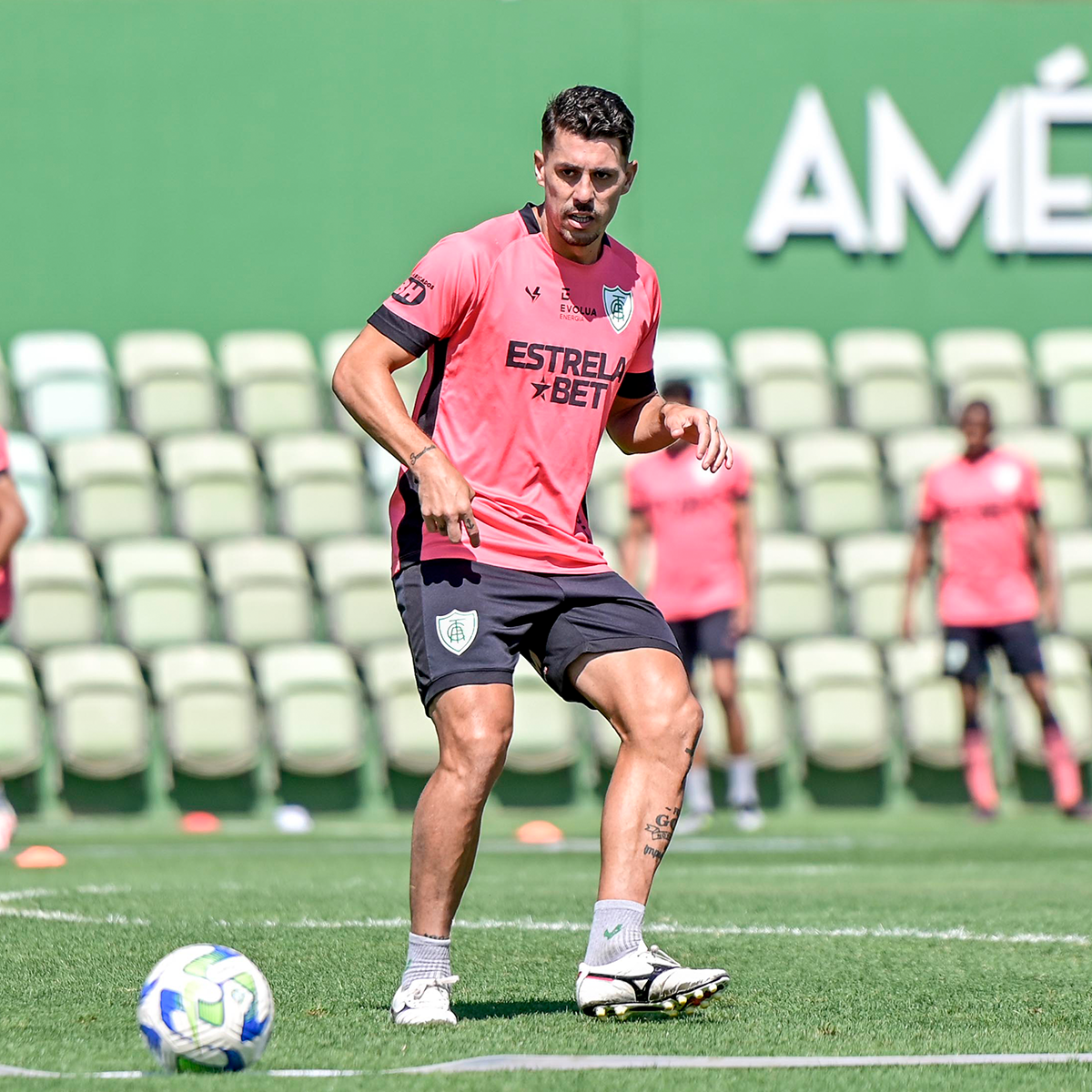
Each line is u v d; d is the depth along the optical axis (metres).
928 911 18.73
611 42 44.75
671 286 44.91
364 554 40.03
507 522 11.72
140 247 43.38
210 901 19.11
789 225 44.84
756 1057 9.84
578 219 11.60
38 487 39.59
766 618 40.88
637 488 34.94
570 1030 10.72
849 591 41.34
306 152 43.97
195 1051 9.21
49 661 37.25
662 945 15.51
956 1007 12.09
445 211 44.47
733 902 19.72
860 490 42.47
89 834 34.12
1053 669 40.78
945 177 45.22
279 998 12.17
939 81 45.09
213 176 43.66
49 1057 9.74
